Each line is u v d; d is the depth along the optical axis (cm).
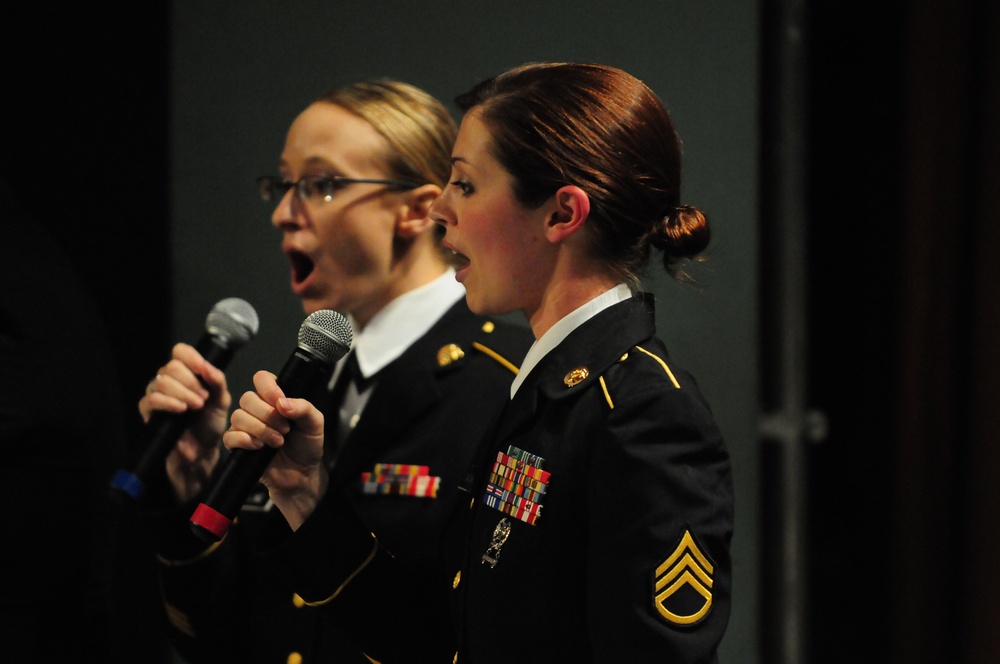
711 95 867
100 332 780
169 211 908
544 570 408
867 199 1027
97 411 743
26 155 927
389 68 879
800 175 903
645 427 393
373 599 512
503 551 420
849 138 1020
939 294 1037
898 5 1018
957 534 1057
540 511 412
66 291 751
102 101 920
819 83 1016
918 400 1041
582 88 425
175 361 604
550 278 439
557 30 863
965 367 1044
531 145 420
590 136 418
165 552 621
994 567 1039
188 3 902
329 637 605
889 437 1045
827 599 1048
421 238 641
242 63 898
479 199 433
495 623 416
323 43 887
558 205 422
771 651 916
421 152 633
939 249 1034
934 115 1023
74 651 739
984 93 1023
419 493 582
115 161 916
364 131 628
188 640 639
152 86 910
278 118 893
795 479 909
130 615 922
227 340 623
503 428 451
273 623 627
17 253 732
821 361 1031
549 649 406
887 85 1022
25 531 700
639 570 378
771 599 912
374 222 625
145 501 618
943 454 1050
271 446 485
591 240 429
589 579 393
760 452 895
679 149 447
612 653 378
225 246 902
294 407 478
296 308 894
